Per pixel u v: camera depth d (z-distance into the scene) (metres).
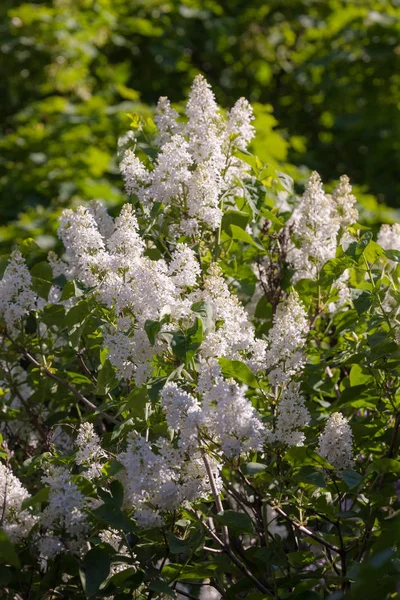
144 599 2.55
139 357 2.51
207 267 2.98
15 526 2.35
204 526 2.41
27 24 9.18
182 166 2.82
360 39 9.69
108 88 9.92
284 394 2.55
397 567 2.15
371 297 2.80
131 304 2.52
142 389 2.39
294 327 2.62
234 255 3.36
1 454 2.53
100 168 7.43
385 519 2.32
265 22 10.87
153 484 2.30
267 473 2.51
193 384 2.49
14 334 3.12
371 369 2.82
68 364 3.24
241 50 10.72
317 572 2.45
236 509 3.16
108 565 2.30
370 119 9.60
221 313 2.58
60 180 7.34
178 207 2.88
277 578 2.57
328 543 2.57
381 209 7.69
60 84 9.20
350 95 9.86
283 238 3.30
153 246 3.18
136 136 3.37
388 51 9.52
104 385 2.62
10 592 2.48
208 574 2.43
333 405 2.80
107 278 2.59
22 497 2.42
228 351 2.61
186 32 10.47
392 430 2.82
